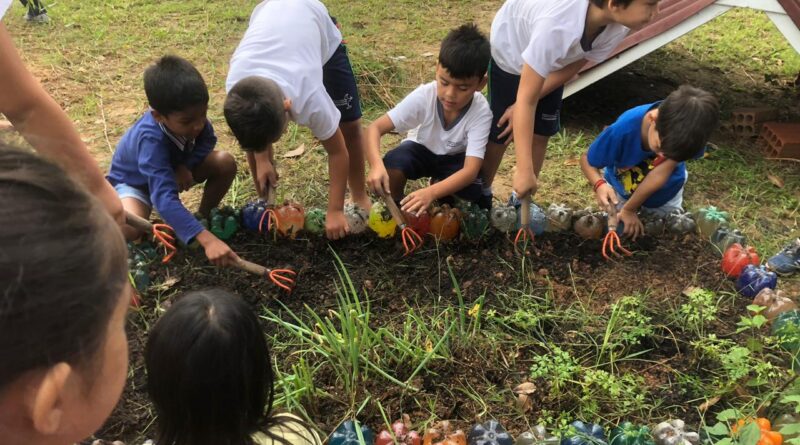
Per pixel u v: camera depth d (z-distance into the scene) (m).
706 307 2.88
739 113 4.59
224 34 5.95
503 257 3.22
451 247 3.27
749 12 6.79
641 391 2.49
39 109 1.75
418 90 3.38
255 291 2.96
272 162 3.41
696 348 2.62
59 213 0.72
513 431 2.34
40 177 0.73
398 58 5.51
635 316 2.76
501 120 3.48
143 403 2.41
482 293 3.00
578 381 2.44
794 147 4.29
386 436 2.12
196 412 1.50
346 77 3.40
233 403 1.51
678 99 2.99
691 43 6.09
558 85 3.30
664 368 2.62
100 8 6.53
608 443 2.20
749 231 3.61
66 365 0.75
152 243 3.16
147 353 1.51
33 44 5.70
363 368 2.55
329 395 2.41
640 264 3.20
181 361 1.44
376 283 3.05
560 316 2.86
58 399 0.78
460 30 3.08
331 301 2.94
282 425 1.69
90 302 0.75
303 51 2.99
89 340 0.77
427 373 2.54
